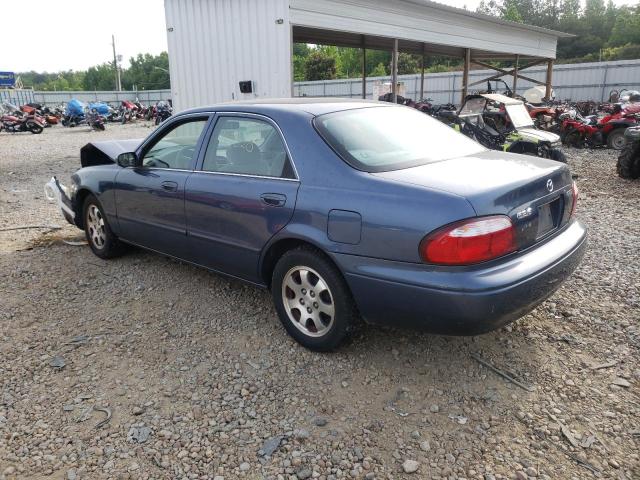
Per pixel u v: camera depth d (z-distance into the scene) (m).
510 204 2.77
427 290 2.68
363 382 3.09
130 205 4.56
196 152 3.98
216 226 3.75
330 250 3.02
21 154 14.97
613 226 6.29
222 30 11.15
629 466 2.45
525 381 3.08
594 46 76.25
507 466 2.45
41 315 4.02
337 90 37.62
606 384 3.05
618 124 14.34
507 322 2.84
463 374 3.15
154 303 4.20
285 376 3.17
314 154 3.21
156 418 2.81
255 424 2.76
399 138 3.50
